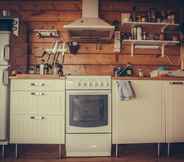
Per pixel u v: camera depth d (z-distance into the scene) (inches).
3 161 82.3
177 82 91.2
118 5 105.5
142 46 105.0
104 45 104.2
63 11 104.8
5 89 86.4
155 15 102.4
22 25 98.2
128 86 88.7
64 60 103.6
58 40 103.9
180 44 105.1
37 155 90.0
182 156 89.0
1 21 87.4
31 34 103.9
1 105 86.3
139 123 89.6
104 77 88.8
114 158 86.4
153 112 90.2
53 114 88.2
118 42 103.6
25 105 88.2
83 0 100.3
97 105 88.4
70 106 88.0
